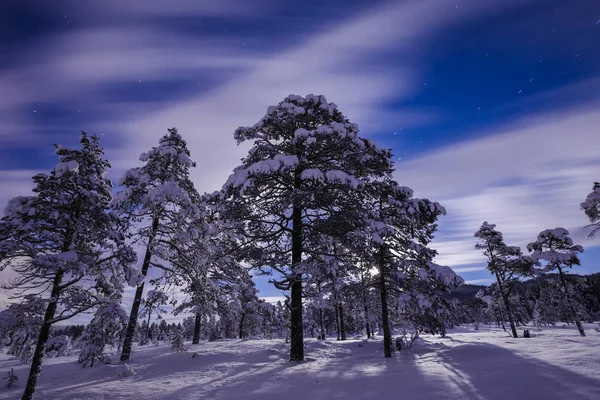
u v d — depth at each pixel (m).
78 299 10.33
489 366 9.37
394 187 16.89
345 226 13.54
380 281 16.86
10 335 9.27
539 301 56.53
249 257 14.38
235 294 19.80
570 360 8.92
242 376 10.85
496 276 29.38
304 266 12.65
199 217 16.16
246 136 14.88
